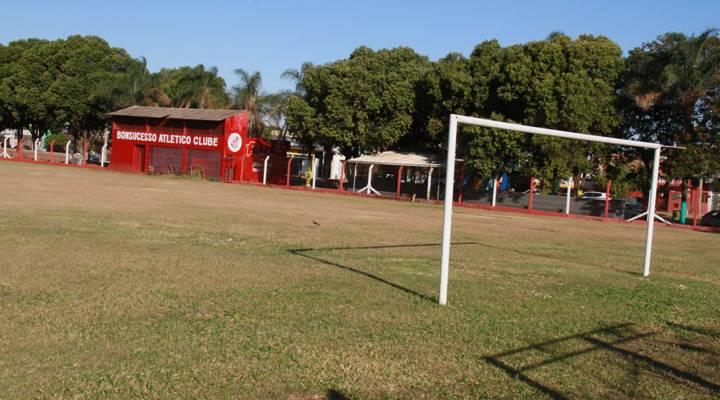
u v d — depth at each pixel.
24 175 36.56
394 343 6.60
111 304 7.62
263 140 53.47
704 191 39.31
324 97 47.38
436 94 43.50
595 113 36.31
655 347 7.04
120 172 52.50
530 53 38.44
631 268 13.67
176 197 27.84
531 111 36.53
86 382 5.11
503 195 40.53
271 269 10.62
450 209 8.59
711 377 6.08
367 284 9.70
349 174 51.97
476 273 11.48
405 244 15.51
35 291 8.09
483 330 7.30
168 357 5.79
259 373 5.52
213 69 59.72
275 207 25.89
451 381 5.59
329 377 5.52
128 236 13.82
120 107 58.59
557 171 36.91
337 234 16.84
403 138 49.25
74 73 59.50
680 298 10.09
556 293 9.91
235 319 7.20
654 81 35.41
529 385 5.59
